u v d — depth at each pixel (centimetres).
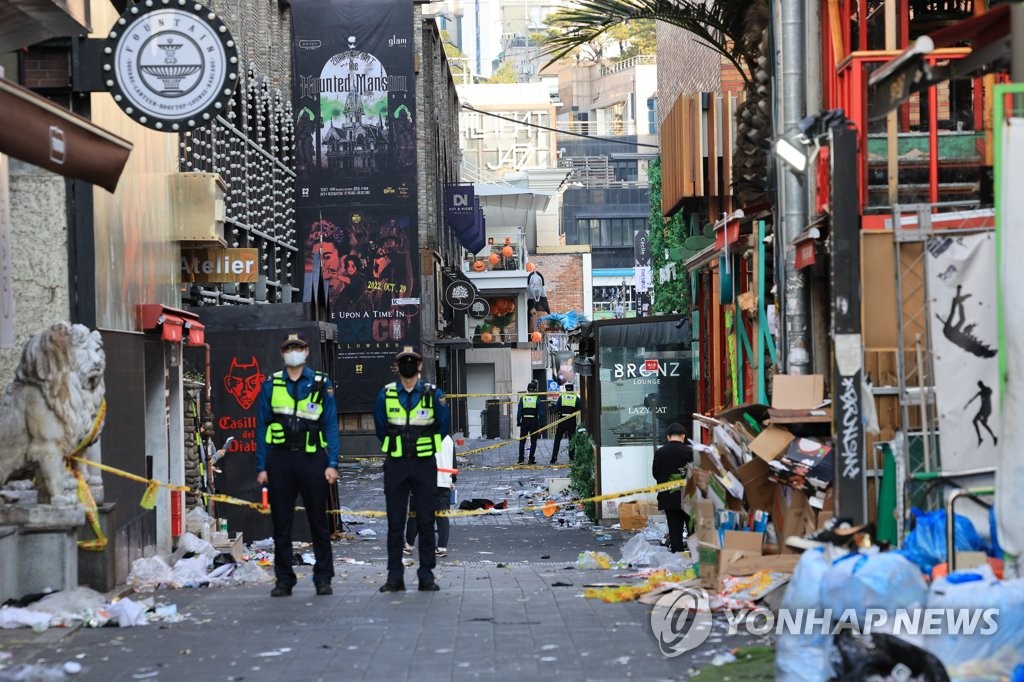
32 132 1761
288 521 2491
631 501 4438
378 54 7912
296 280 7888
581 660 1741
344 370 7900
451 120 13462
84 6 2556
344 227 7906
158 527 3112
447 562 3425
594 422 4500
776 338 2894
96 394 2380
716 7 3516
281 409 2478
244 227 6047
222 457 3909
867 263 2098
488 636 1948
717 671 1630
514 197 15438
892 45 2570
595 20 3591
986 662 1359
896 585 1369
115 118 2816
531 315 15338
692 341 4309
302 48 7906
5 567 2211
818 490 2283
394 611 2242
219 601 2423
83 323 2509
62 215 2498
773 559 2216
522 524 4578
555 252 18912
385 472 2527
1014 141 1538
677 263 5503
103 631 2078
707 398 4156
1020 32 1555
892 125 2219
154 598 2494
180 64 2631
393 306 7912
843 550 1452
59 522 2278
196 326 3312
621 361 4434
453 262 12794
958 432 1998
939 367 2012
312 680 1667
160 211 3328
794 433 2388
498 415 11306
